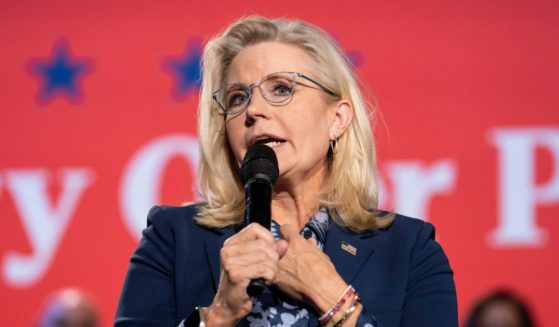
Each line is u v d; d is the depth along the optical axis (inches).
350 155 240.5
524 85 483.5
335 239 227.5
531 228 474.9
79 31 515.2
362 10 495.2
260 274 187.2
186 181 499.8
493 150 481.1
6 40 517.7
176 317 219.0
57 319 495.5
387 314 216.4
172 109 504.7
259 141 225.9
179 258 224.1
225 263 189.0
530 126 481.1
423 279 223.0
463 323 470.3
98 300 499.2
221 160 241.9
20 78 514.9
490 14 488.7
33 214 506.9
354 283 220.7
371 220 232.4
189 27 507.8
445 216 478.6
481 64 486.6
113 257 501.0
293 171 227.1
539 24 485.7
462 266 475.2
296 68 230.4
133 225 501.7
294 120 226.1
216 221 230.4
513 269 473.7
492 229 476.4
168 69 507.2
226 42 240.2
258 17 241.1
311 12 497.7
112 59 511.5
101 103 509.7
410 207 479.5
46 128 510.9
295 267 213.0
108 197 503.8
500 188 478.6
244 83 229.1
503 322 464.1
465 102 485.4
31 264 503.8
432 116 485.7
